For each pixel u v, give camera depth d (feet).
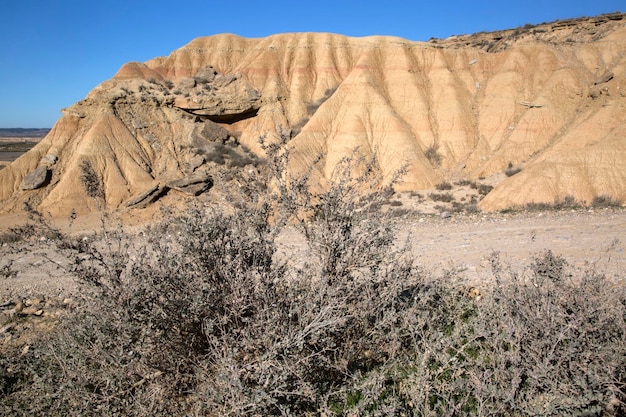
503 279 20.39
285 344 9.88
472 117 119.14
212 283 11.51
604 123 91.61
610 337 11.68
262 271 12.17
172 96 117.08
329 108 115.65
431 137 115.65
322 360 11.10
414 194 93.91
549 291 13.19
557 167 76.18
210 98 118.11
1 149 343.87
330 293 11.19
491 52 139.33
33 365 12.47
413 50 131.64
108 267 11.68
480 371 11.05
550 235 32.60
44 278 29.40
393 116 111.34
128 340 10.19
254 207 12.75
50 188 97.96
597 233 32.30
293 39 144.05
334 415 10.41
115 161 101.60
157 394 10.50
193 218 11.60
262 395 9.01
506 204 74.02
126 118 111.55
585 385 10.28
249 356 10.85
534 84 116.78
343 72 138.82
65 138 107.14
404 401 10.90
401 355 12.53
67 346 11.25
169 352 10.98
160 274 11.16
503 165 103.55
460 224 41.24
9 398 12.60
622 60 102.99
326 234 12.98
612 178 72.95
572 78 110.52
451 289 16.20
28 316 21.72
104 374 10.28
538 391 11.02
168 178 103.96
